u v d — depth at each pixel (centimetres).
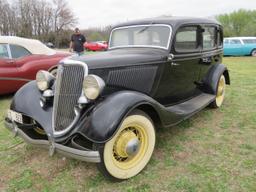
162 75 396
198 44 460
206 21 482
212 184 293
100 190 291
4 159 360
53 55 708
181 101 464
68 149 285
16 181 311
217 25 523
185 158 349
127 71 349
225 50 1809
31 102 347
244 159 342
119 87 343
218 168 323
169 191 286
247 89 723
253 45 1809
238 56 1817
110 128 272
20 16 5441
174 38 400
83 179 311
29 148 389
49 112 327
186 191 284
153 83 387
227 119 485
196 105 444
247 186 288
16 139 422
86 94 289
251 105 568
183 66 429
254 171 315
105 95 315
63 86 305
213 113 518
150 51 402
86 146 296
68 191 291
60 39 5622
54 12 5706
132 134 308
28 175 321
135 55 372
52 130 305
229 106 563
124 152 302
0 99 673
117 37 459
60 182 307
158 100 414
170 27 402
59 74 307
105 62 327
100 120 277
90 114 288
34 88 366
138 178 309
